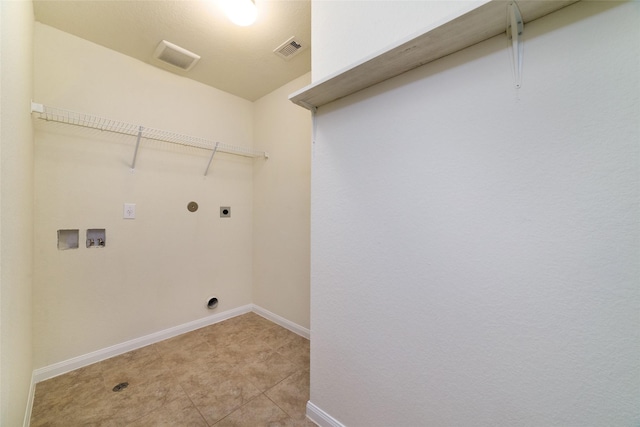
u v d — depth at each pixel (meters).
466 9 0.73
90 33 1.80
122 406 1.45
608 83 0.66
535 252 0.76
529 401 0.77
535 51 0.76
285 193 2.54
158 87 2.21
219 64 2.18
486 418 0.85
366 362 1.16
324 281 1.33
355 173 1.21
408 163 1.03
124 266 2.03
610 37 0.66
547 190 0.74
